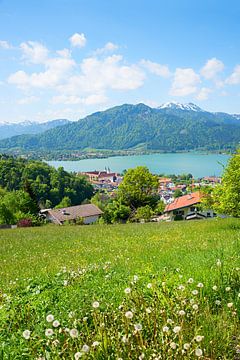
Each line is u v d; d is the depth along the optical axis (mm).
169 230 25297
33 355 4270
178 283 6301
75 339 4328
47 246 21328
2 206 63062
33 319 5504
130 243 18562
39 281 8242
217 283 6199
